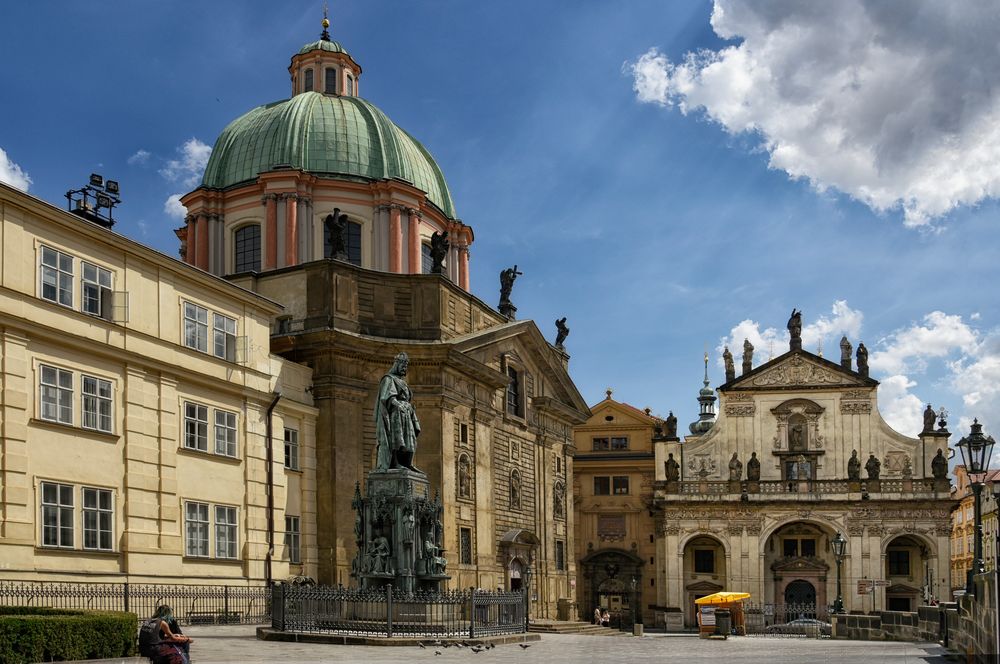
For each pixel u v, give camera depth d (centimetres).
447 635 3734
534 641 4266
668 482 10669
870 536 10231
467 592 4553
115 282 4653
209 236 7375
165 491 4784
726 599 6619
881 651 3925
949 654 3288
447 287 6581
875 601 10088
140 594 4353
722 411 10956
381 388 4403
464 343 6450
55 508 4203
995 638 2023
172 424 4878
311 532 5841
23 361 4116
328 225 6303
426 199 7544
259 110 8125
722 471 10838
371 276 6356
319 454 5966
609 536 11331
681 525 10600
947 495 10106
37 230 4250
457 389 6500
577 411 8531
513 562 7144
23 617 2652
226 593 4822
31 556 4062
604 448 11625
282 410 5694
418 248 7369
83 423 4397
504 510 7181
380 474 4259
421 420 6247
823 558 10512
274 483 5538
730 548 10450
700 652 3959
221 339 5316
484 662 3039
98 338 4484
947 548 10056
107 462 4491
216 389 5203
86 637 2805
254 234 7281
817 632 6800
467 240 8175
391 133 7744
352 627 3778
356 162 7444
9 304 4062
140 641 2214
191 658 2942
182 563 4841
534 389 7931
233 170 7538
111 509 4494
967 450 3681
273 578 5425
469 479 6562
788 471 10719
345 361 6094
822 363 10800
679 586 10488
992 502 9044
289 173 7112
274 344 6050
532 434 7806
